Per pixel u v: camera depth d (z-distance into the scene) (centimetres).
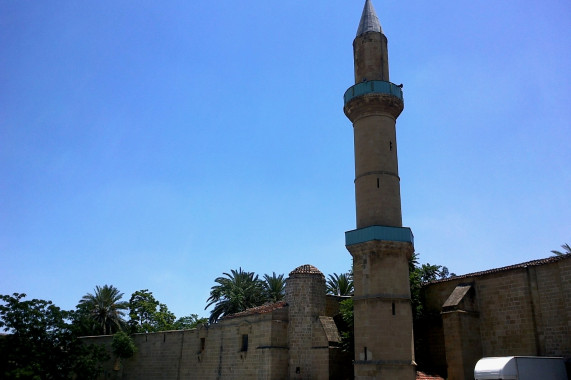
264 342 4238
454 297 3831
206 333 5138
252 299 6869
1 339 4159
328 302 4584
